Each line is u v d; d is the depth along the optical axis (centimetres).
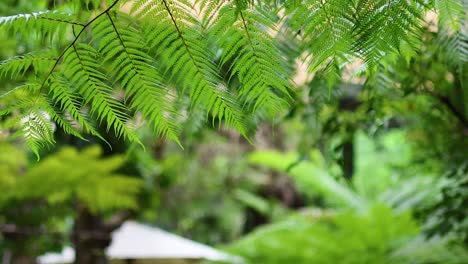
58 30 168
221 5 158
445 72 374
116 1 162
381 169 1294
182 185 1889
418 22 162
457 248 620
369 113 424
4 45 354
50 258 985
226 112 176
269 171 1927
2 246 781
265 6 165
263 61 167
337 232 947
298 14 162
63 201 850
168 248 1093
